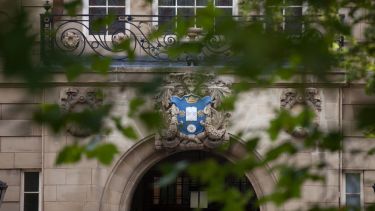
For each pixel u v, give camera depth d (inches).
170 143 1274.6
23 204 1306.6
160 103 1257.4
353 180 1298.0
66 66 459.8
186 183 1555.1
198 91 671.1
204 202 1417.3
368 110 482.0
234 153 1283.2
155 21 1263.5
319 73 469.7
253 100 1278.3
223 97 1264.8
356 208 585.3
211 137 1268.5
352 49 829.2
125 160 1293.1
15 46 395.9
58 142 1286.9
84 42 1266.0
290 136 1255.5
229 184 1496.1
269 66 448.8
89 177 1296.8
